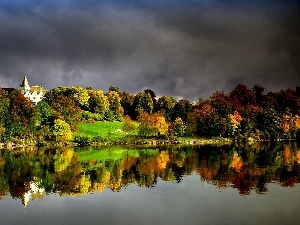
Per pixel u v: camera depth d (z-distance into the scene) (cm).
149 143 11825
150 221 3419
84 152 9156
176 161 7175
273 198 4144
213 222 3372
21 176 5622
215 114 13550
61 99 13238
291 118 14075
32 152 9162
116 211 3731
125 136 12506
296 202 3975
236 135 13188
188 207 3838
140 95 17588
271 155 8062
